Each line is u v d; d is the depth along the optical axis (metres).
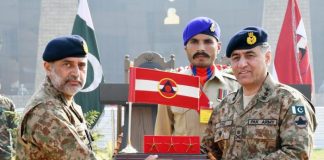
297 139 5.01
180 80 5.99
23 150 5.05
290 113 5.09
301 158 4.98
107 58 48.94
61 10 36.81
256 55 5.28
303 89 7.27
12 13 46.31
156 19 49.25
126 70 11.64
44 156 4.98
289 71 13.66
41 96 5.07
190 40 6.48
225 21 49.06
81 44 5.19
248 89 5.37
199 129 6.35
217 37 6.52
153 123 7.65
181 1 49.09
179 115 6.38
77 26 12.91
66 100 5.21
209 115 6.23
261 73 5.29
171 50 49.41
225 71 7.04
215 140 5.53
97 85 12.45
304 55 14.04
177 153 5.37
